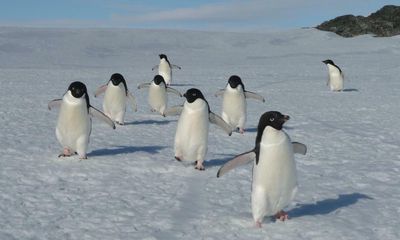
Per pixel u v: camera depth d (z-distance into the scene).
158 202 5.69
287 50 56.19
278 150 4.77
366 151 9.10
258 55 51.53
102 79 24.59
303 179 6.93
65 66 38.34
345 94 19.78
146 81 24.25
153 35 66.38
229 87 10.52
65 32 64.75
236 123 10.76
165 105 13.44
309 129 11.66
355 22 72.94
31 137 9.59
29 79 23.83
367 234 4.72
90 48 54.19
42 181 6.48
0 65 37.94
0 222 4.87
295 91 20.97
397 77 27.20
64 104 7.50
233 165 4.96
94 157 7.95
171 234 4.69
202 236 4.65
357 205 5.69
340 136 10.69
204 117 7.25
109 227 4.82
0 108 13.69
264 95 19.38
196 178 6.87
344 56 46.81
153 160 7.81
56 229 4.73
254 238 4.62
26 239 4.46
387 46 54.00
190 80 25.33
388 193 6.25
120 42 60.31
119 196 5.88
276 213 5.09
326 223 5.02
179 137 7.35
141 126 11.55
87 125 7.64
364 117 13.71
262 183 4.80
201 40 65.38
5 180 6.43
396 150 9.21
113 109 11.36
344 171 7.43
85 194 5.93
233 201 5.82
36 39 56.47
